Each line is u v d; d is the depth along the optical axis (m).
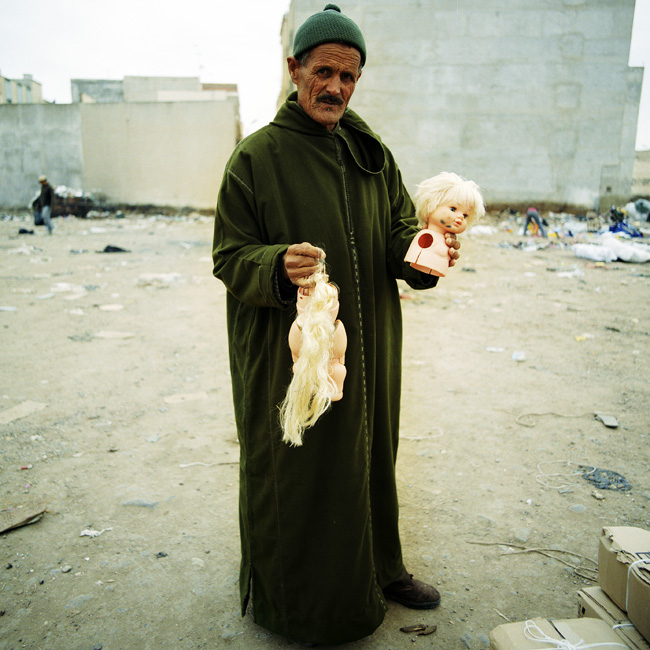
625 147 23.47
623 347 5.70
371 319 1.87
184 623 2.17
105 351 5.54
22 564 2.49
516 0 15.09
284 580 1.94
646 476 3.25
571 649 1.54
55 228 17.78
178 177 21.83
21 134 22.19
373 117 15.66
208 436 3.74
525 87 15.68
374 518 2.11
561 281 8.98
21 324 6.47
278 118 1.82
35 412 4.10
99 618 2.19
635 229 14.75
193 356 5.39
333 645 2.03
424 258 1.83
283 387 1.79
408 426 3.92
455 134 15.91
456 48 15.36
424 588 2.25
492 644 1.64
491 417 4.05
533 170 16.25
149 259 11.24
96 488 3.11
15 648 2.04
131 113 21.55
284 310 1.77
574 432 3.81
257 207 1.77
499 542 2.67
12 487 3.10
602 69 15.60
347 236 1.81
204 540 2.68
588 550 2.61
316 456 1.82
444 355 5.46
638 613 1.60
